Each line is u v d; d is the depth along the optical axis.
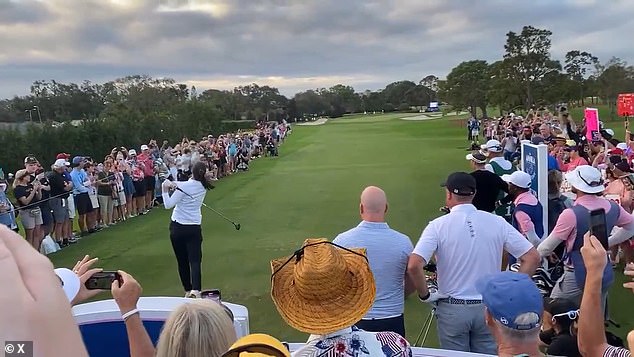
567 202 6.59
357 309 2.18
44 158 21.28
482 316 3.65
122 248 9.69
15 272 0.59
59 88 56.53
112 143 25.62
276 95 102.94
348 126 62.88
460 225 3.68
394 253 3.56
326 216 11.65
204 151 19.50
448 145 30.86
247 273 7.73
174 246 6.50
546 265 5.02
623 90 56.72
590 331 2.52
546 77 57.00
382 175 18.08
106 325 3.12
